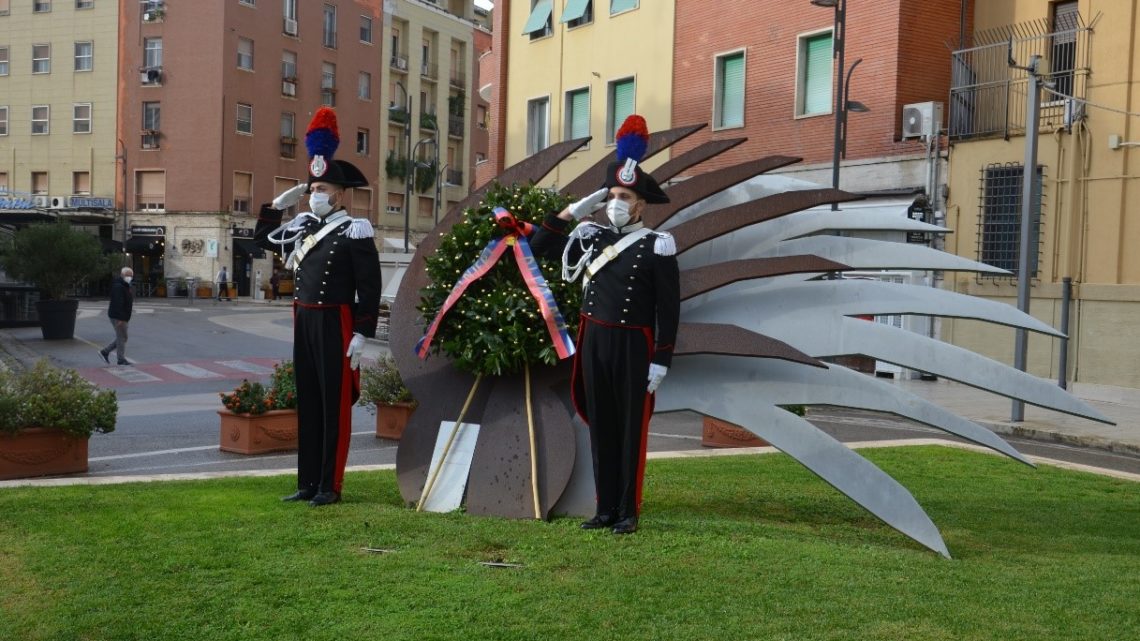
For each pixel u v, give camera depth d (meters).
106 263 29.67
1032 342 21.08
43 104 54.75
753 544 6.36
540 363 7.45
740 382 7.33
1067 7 21.52
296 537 6.27
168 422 15.19
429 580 5.45
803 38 25.38
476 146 69.44
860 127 24.02
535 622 4.87
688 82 28.59
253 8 52.34
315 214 7.47
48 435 10.02
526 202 7.54
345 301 7.34
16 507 7.07
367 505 7.29
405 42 62.53
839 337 7.40
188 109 51.56
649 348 6.60
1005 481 9.76
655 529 6.70
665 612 5.02
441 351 7.74
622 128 6.66
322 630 4.78
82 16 53.56
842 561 6.02
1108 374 19.92
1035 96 16.81
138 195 53.09
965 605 5.24
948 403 19.33
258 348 28.38
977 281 21.88
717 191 8.26
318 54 56.28
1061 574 5.98
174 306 45.06
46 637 4.70
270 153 53.84
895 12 23.19
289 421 12.37
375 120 60.12
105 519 6.70
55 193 54.72
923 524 6.64
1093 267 20.28
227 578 5.48
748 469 9.93
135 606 5.07
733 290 7.98
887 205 23.27
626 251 6.57
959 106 22.67
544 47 33.69
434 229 8.40
